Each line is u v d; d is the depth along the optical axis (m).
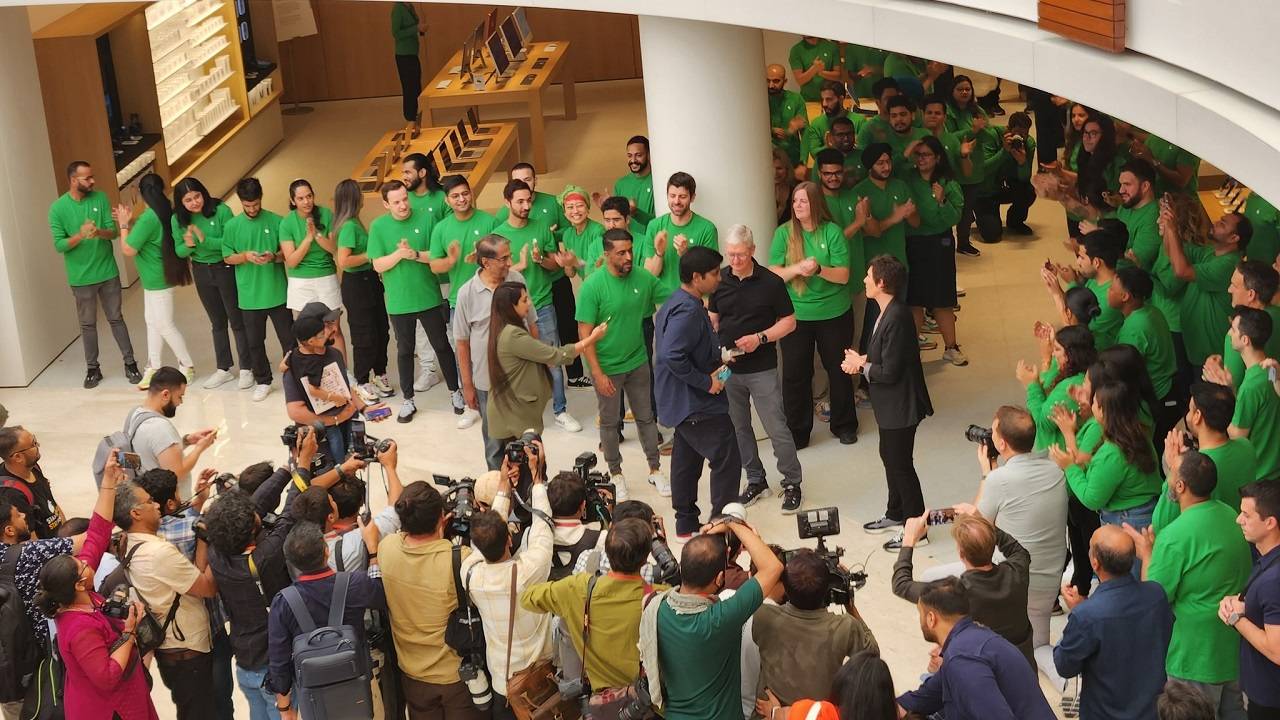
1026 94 12.77
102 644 5.21
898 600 7.00
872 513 7.85
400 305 9.22
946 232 9.39
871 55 13.44
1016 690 4.38
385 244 9.18
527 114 17.20
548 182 14.57
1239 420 6.09
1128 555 4.91
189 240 9.66
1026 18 6.16
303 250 9.40
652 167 8.69
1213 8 4.93
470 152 12.75
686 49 8.21
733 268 7.61
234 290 9.83
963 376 9.50
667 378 7.29
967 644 4.42
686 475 7.57
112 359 10.82
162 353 10.84
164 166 13.45
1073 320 7.18
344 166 15.73
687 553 4.55
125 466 6.29
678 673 4.59
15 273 10.25
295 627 5.02
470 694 5.23
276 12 17.06
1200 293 7.58
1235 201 10.40
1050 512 6.00
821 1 7.21
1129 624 4.91
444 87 14.67
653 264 8.45
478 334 7.87
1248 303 6.37
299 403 7.29
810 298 8.34
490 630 5.03
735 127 8.39
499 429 7.63
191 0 14.95
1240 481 5.71
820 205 8.24
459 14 18.55
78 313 10.17
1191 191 9.27
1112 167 9.20
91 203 9.90
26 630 5.67
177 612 5.55
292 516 5.49
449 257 8.93
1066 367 6.53
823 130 11.12
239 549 5.43
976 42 6.32
